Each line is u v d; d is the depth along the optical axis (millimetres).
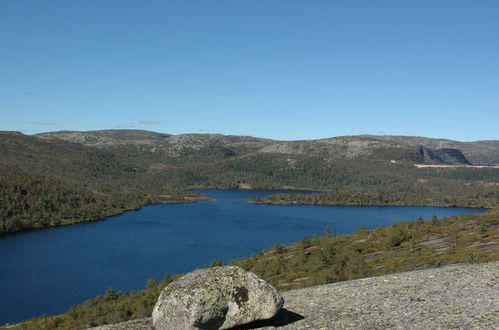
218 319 23297
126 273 140250
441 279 36125
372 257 122125
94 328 28891
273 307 24500
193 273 26094
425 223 170000
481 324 23047
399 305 28625
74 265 150875
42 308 107312
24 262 155500
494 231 136000
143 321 29781
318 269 104062
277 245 150875
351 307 29219
